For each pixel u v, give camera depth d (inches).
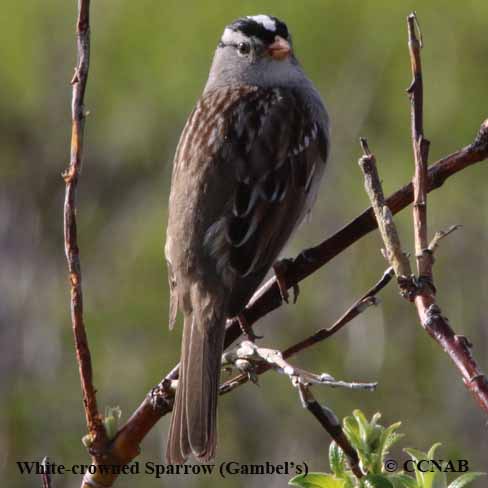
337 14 612.7
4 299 587.2
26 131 650.2
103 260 608.4
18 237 611.8
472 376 130.8
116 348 577.6
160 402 179.5
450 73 606.2
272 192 246.1
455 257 562.6
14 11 644.7
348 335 550.0
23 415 561.0
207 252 232.8
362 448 159.8
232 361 170.1
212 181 240.5
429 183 177.3
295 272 206.7
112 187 628.4
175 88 623.2
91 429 175.9
